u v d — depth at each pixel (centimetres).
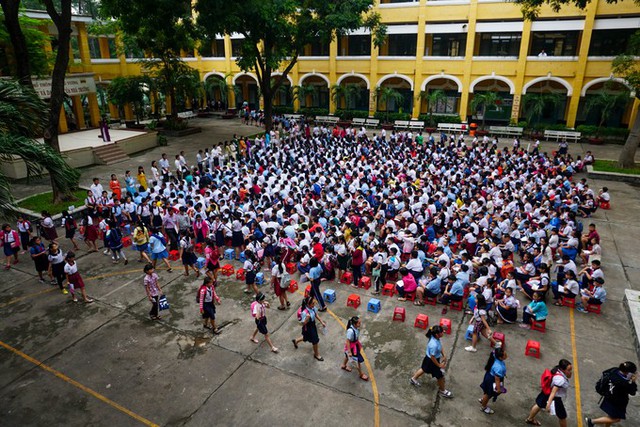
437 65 3666
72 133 3244
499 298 1112
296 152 2577
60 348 1027
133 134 3119
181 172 2222
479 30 3444
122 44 3709
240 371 940
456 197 1720
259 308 970
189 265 1363
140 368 955
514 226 1453
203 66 4666
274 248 1362
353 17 2895
